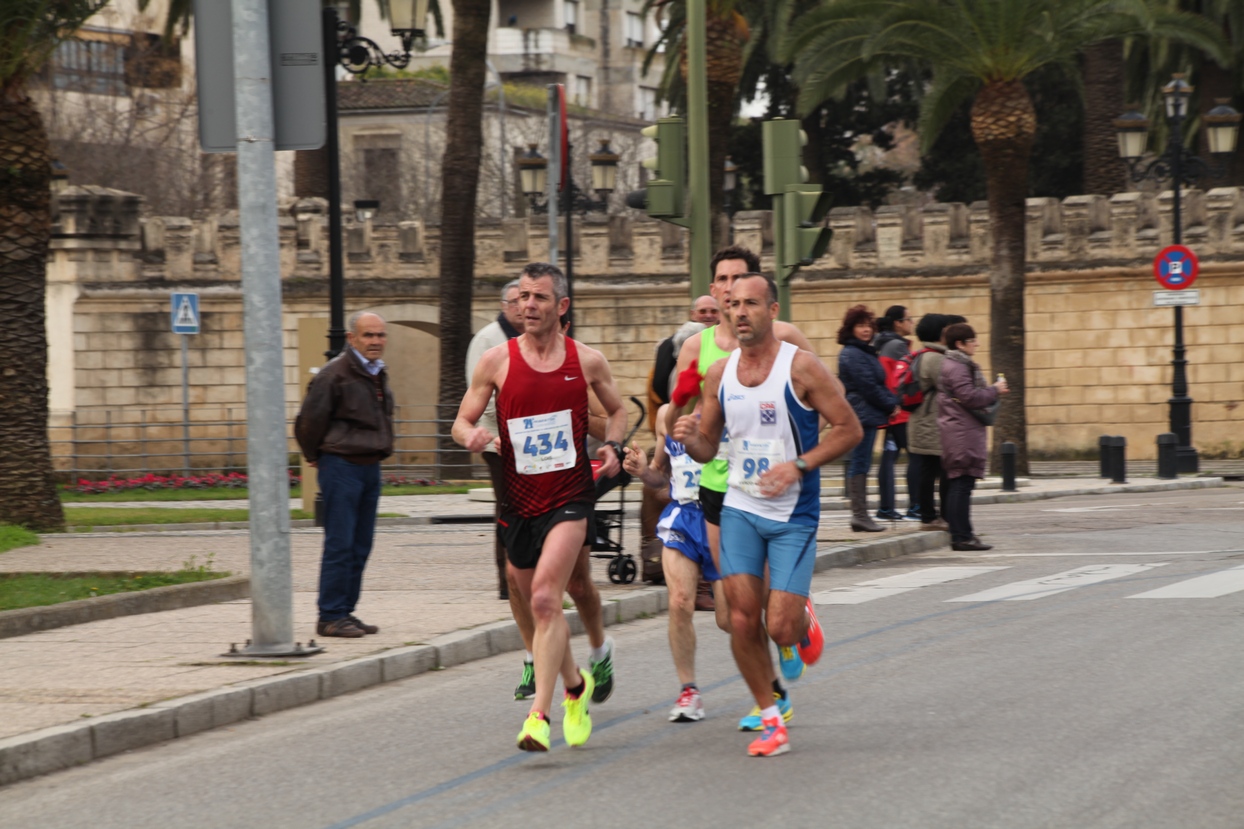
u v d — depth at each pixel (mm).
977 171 83562
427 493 46688
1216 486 46031
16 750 12359
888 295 59125
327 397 17859
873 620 19484
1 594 21484
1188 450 49688
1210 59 62375
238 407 59938
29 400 33688
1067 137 81438
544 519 13211
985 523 33125
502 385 13359
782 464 12156
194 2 16562
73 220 59281
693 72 26281
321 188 68438
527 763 12352
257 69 16219
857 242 59469
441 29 62844
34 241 33688
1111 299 57844
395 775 12109
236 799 11539
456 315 52062
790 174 26359
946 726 13023
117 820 11055
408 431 60406
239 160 16312
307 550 29453
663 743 12906
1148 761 11477
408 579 23531
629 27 145250
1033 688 14492
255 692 14836
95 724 13172
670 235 59375
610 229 59906
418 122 108125
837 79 50781
